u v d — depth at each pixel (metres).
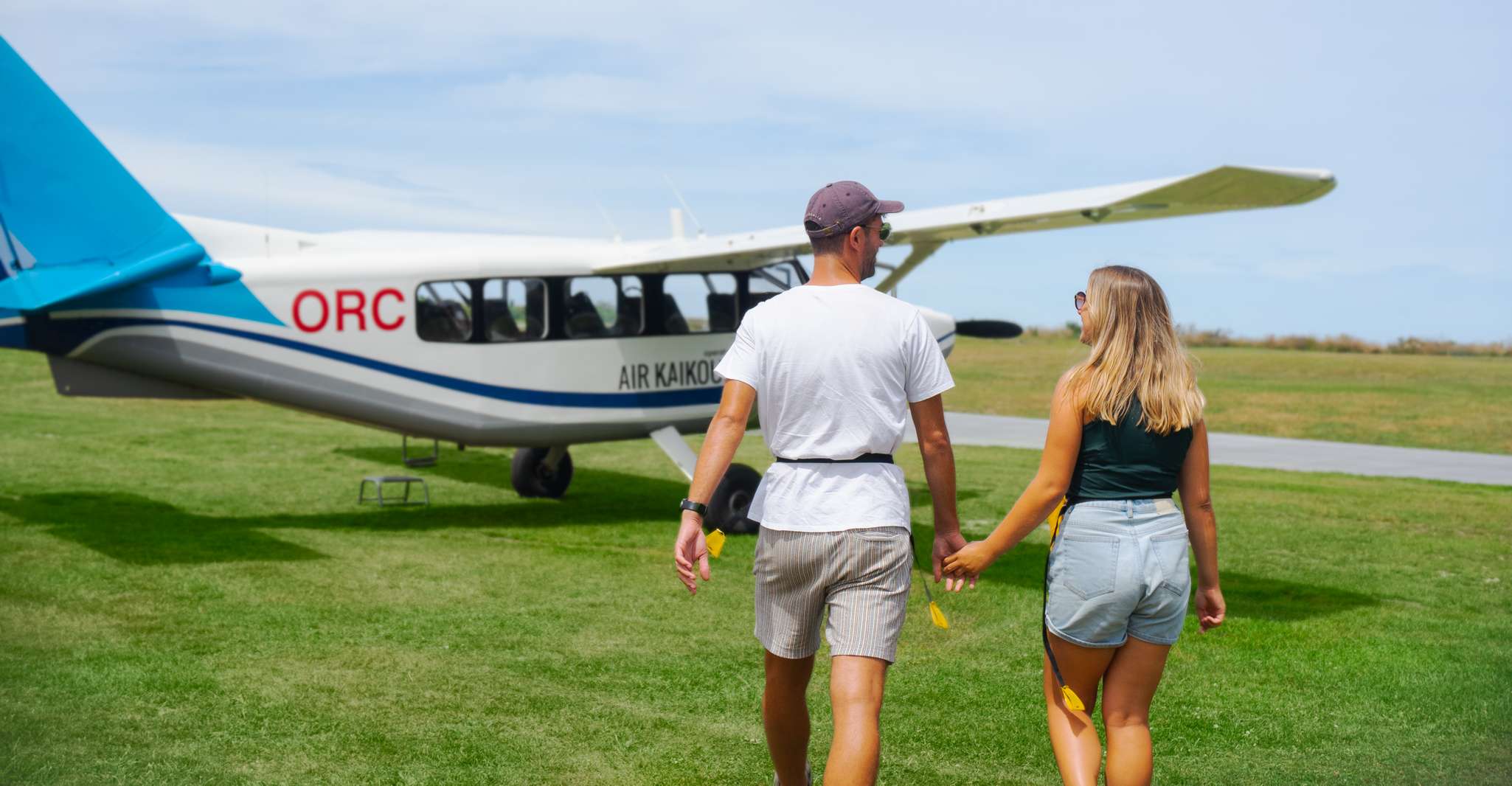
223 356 11.34
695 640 7.55
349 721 5.81
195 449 18.14
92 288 10.52
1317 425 27.45
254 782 4.97
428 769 5.19
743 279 13.93
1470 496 15.39
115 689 6.21
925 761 5.42
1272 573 10.13
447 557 10.31
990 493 15.27
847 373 3.89
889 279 13.58
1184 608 4.18
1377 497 15.12
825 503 3.89
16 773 4.99
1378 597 9.18
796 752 4.38
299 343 11.57
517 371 12.47
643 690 6.45
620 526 12.35
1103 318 4.16
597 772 5.21
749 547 11.23
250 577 9.18
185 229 11.38
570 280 12.70
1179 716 6.14
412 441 20.23
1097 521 4.10
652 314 13.23
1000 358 51.97
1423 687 6.66
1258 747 5.66
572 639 7.54
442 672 6.71
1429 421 28.16
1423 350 59.34
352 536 11.32
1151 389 4.06
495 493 14.75
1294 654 7.36
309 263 11.62
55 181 10.71
